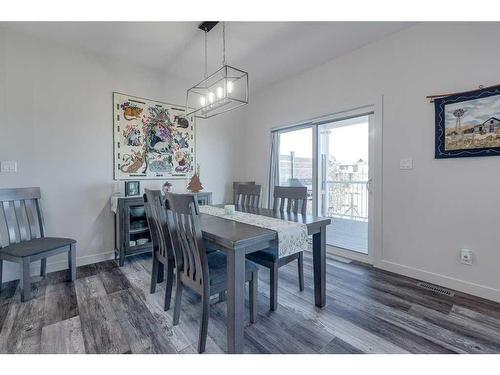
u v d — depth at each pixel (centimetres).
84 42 283
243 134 473
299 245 183
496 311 199
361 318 192
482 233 221
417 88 256
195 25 251
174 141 380
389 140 279
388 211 282
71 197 296
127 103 334
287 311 203
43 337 169
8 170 258
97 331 176
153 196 204
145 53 310
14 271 261
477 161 222
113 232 327
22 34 263
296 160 403
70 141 294
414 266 263
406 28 261
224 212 245
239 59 328
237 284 148
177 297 182
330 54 317
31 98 270
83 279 262
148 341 166
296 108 381
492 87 211
